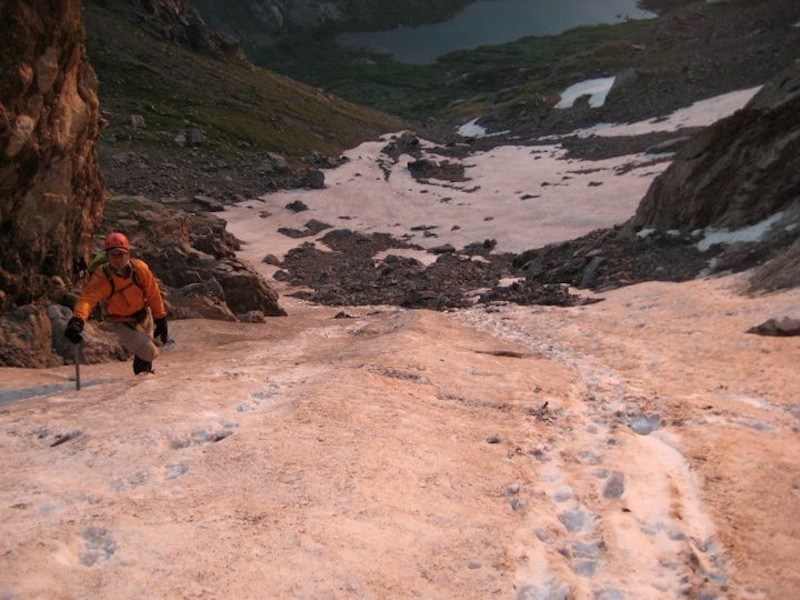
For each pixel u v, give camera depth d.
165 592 4.79
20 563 4.91
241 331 24.34
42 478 6.68
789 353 15.54
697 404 11.17
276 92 153.62
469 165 109.88
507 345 17.64
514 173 98.62
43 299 20.25
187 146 111.88
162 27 155.88
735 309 22.64
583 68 167.25
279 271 61.94
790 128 37.22
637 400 11.50
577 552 6.38
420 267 59.03
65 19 20.42
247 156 112.94
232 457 7.38
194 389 10.21
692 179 40.81
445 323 21.30
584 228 66.81
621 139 107.31
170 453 7.47
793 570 6.08
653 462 8.63
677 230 40.88
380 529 6.06
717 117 107.88
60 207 21.02
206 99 134.38
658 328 21.19
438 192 92.62
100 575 4.91
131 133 111.06
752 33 159.75
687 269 34.75
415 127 170.62
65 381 13.02
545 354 17.11
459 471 7.68
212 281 31.09
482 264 58.38
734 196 38.34
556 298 34.06
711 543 6.60
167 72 139.88
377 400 9.95
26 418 8.55
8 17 18.33
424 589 5.31
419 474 7.42
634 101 131.38
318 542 5.65
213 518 5.90
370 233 76.25
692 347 17.27
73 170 22.55
